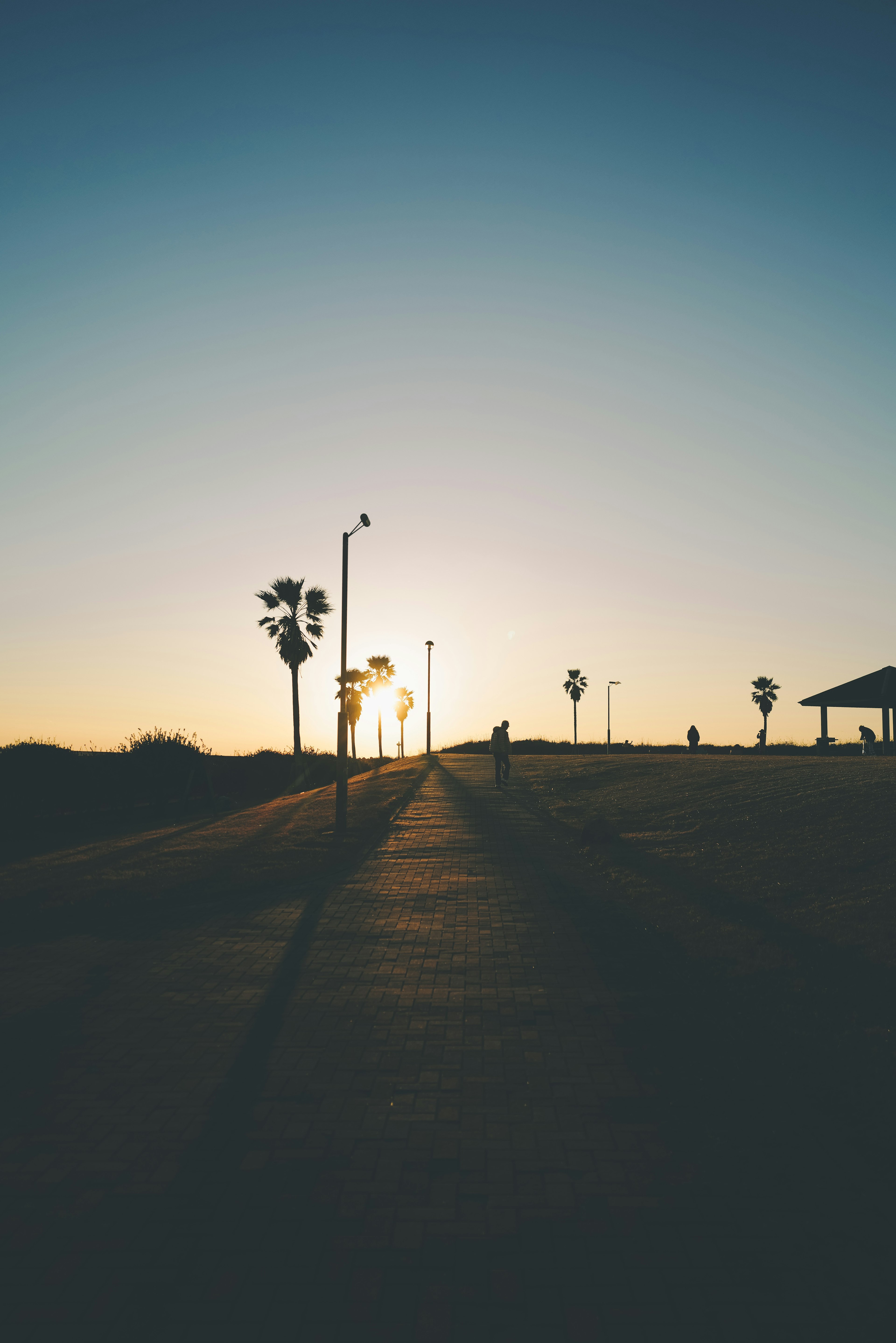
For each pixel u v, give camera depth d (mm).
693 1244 3996
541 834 18094
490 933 9914
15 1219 4277
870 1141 4848
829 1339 3383
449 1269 3840
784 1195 4387
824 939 8547
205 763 35969
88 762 31578
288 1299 3654
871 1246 3955
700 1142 4949
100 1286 3750
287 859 15008
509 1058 6270
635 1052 6332
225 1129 5230
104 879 13406
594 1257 3904
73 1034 6859
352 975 8367
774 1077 5730
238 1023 7098
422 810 22797
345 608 18891
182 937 9945
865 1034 6223
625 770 28672
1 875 14797
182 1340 3412
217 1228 4176
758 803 17062
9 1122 5359
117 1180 4645
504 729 28797
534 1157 4824
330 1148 4977
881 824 13305
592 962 8695
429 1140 5047
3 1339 3432
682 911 10266
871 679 38531
